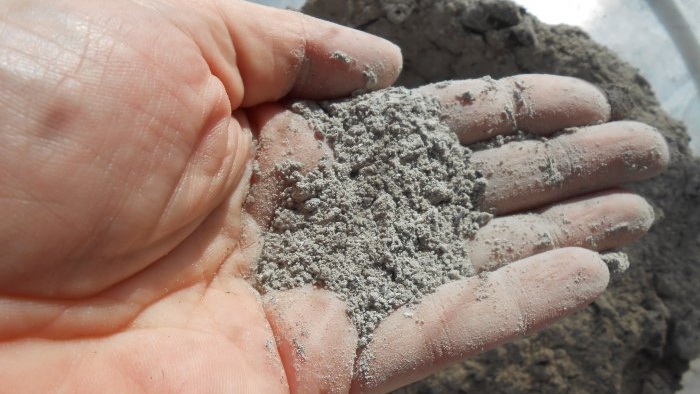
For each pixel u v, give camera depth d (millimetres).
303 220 135
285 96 148
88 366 99
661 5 226
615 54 208
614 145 149
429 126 146
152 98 104
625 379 187
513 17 192
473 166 151
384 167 139
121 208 101
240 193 135
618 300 187
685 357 187
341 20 209
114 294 108
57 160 94
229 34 127
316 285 129
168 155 107
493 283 133
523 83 153
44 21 98
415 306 131
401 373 128
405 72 213
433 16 198
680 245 192
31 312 97
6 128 91
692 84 217
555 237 147
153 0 112
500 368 182
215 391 103
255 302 126
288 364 120
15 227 91
